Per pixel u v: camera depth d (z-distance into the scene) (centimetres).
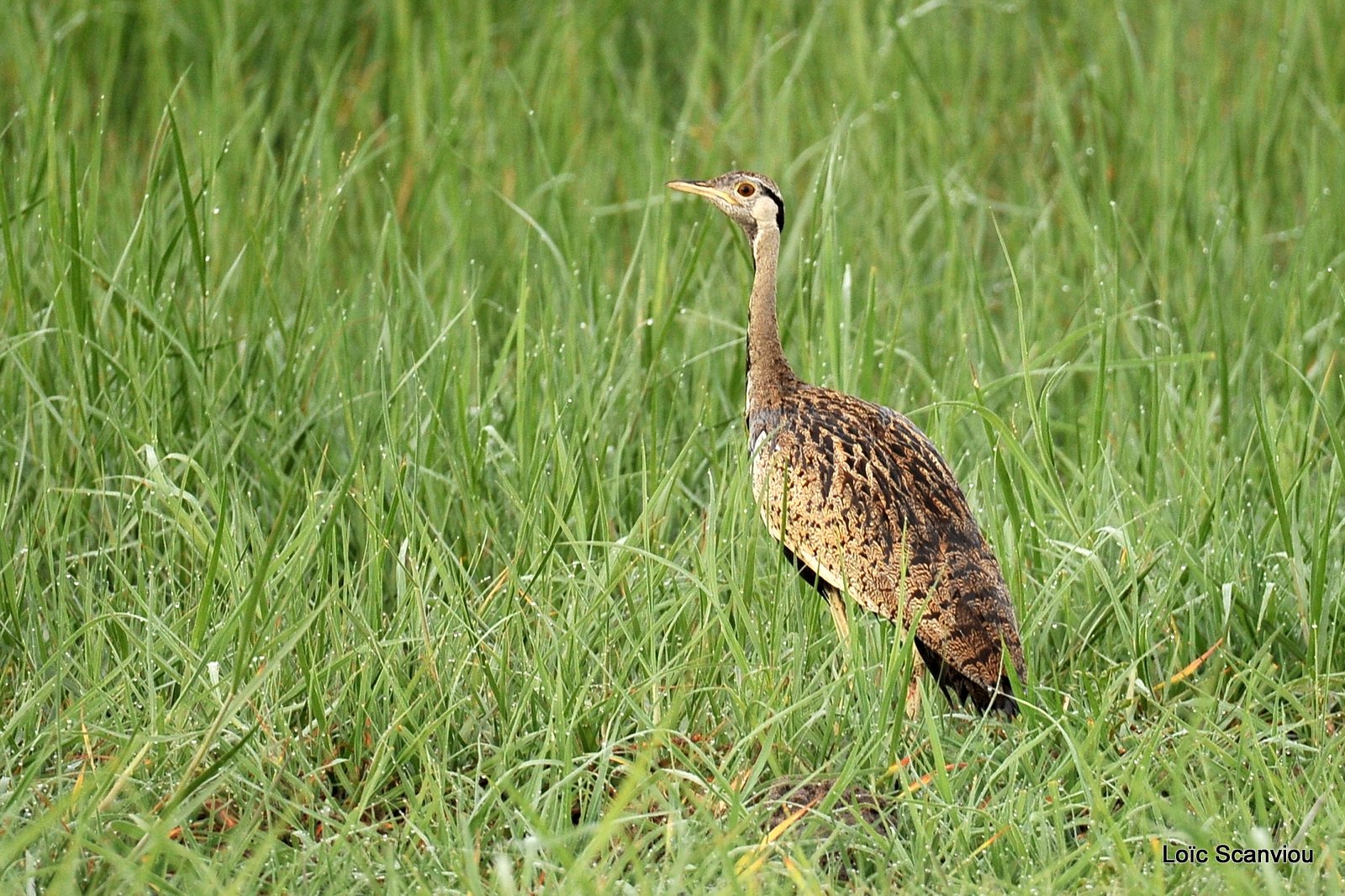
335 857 752
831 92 1709
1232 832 787
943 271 1481
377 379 1173
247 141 1495
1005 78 1867
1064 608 988
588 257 1340
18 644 947
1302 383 1205
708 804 799
